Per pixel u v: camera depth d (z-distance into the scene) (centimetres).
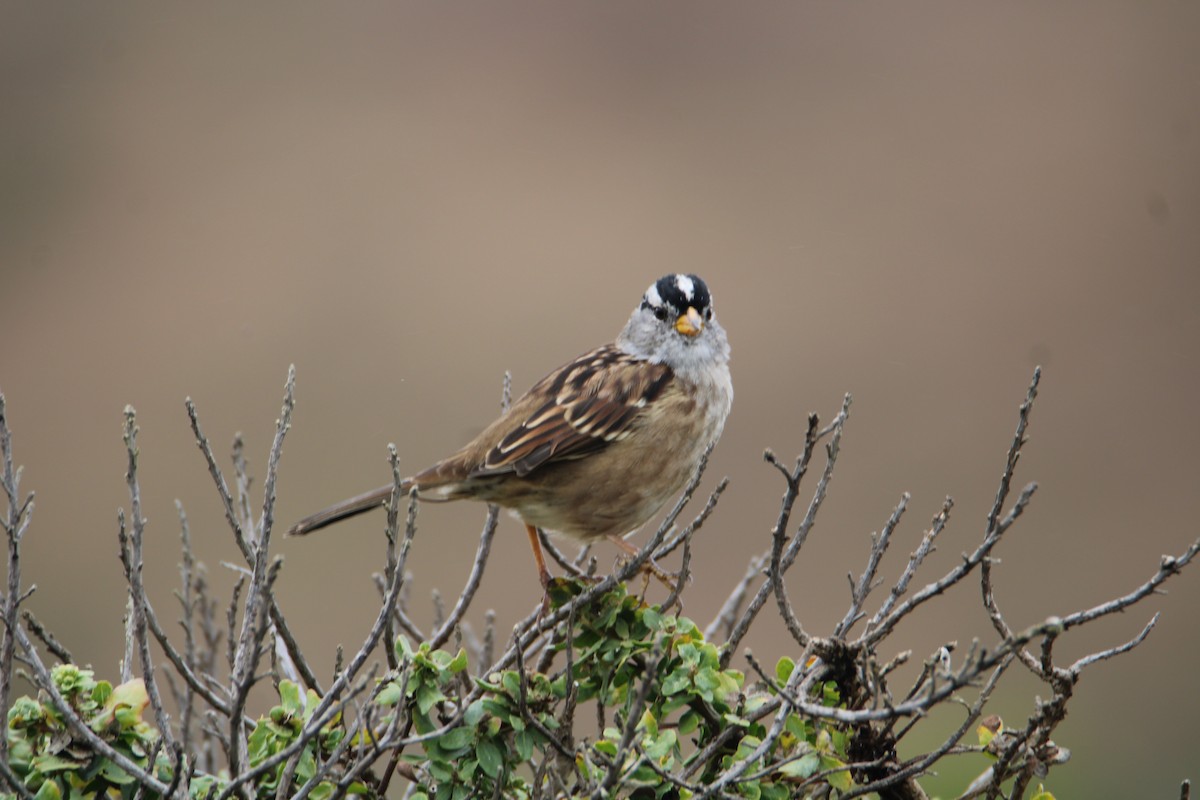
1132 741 1302
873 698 581
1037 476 1664
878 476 1634
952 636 1405
